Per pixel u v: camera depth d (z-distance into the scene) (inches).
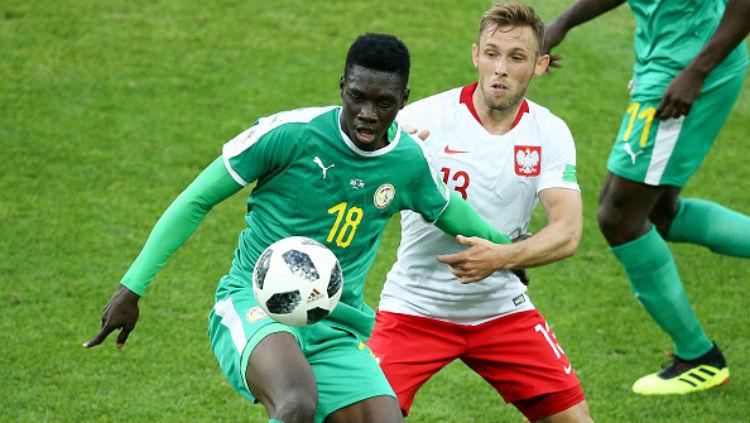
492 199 739.4
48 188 1311.5
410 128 694.5
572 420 756.6
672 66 944.9
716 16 948.0
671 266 958.4
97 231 1224.2
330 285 605.3
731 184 1455.5
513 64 706.2
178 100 1535.4
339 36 1733.5
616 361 1024.2
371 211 646.5
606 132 1552.7
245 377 612.7
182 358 983.6
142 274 626.8
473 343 756.6
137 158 1391.5
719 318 1120.8
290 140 626.5
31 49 1626.5
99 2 1774.1
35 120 1459.2
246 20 1763.0
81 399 897.5
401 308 759.1
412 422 896.3
